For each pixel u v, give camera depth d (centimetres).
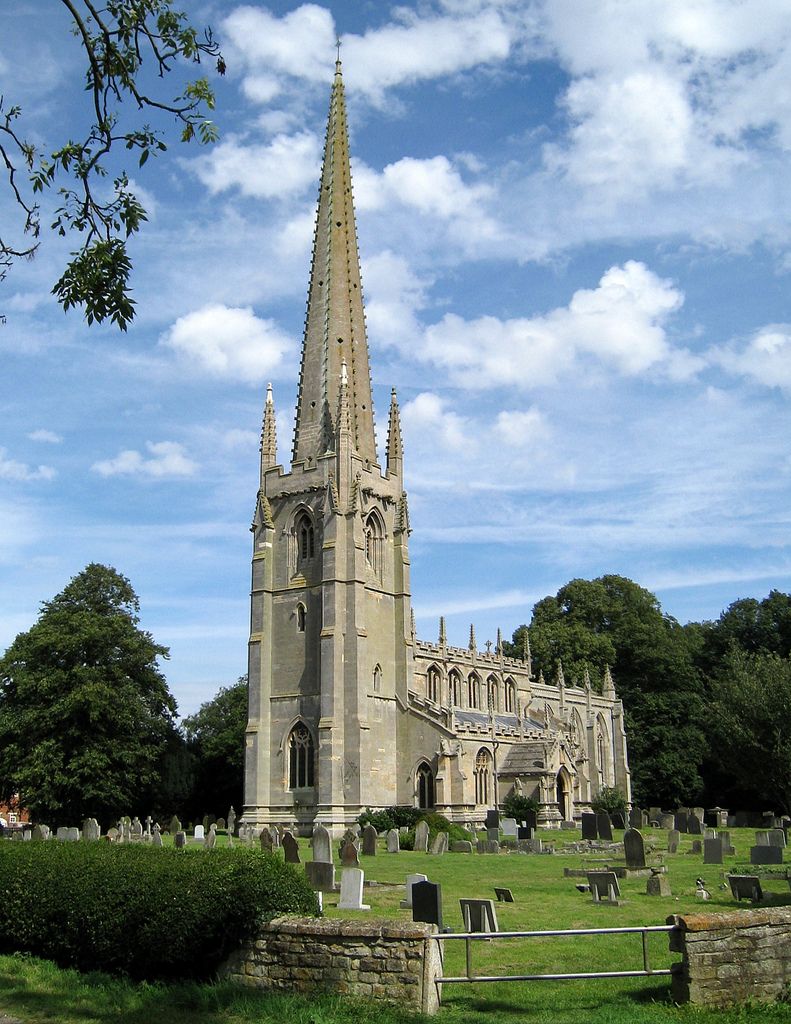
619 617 14288
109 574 9225
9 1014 1881
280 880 2111
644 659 13725
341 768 8225
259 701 8762
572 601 14700
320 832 4309
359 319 9762
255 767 8612
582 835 6931
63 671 8288
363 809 8100
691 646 14375
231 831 8275
